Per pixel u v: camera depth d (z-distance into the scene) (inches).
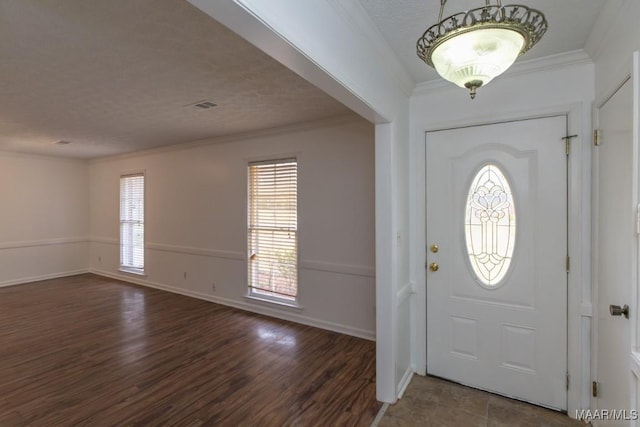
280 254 157.6
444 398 90.1
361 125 133.3
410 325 103.2
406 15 65.1
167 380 100.3
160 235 208.8
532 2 61.1
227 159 174.6
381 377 89.4
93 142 186.9
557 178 83.0
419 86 99.0
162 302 182.7
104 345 126.0
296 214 152.0
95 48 76.7
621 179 61.4
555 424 79.3
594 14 64.6
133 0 58.6
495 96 90.1
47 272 238.7
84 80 95.7
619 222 62.6
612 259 66.2
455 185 96.3
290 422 80.9
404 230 97.7
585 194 79.5
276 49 48.6
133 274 226.5
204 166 184.7
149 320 154.0
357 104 72.5
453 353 97.7
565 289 82.4
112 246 243.1
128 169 227.5
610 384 67.4
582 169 79.7
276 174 158.2
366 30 68.3
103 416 83.0
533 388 86.7
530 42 43.0
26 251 229.0
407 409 85.6
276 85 100.7
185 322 151.4
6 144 192.7
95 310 168.9
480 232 93.1
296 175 151.6
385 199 87.8
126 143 190.5
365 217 133.1
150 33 70.1
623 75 59.3
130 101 114.8
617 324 63.4
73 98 111.3
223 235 177.8
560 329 83.2
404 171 97.8
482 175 92.7
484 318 92.9
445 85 95.9
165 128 154.3
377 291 89.5
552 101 83.2
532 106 85.4
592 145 78.0
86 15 63.2
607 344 69.0
